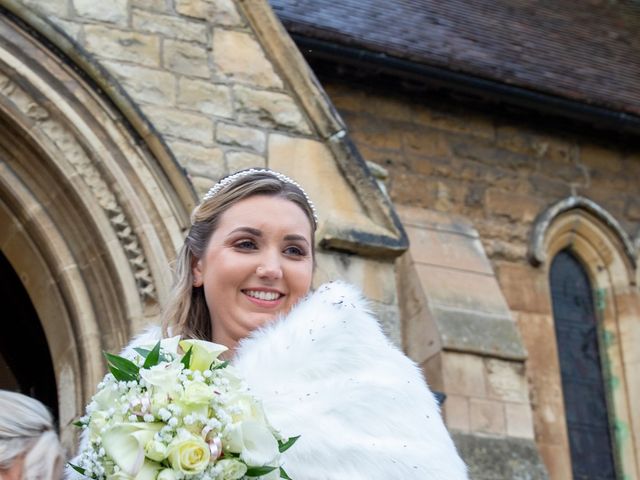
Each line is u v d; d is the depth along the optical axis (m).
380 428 3.30
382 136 11.61
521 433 10.05
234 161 7.77
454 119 12.02
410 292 10.77
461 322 10.44
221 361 3.28
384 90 11.70
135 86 7.69
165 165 7.41
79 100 7.43
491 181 12.00
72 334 7.31
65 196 7.33
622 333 12.34
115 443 2.98
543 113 12.30
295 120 8.09
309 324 3.44
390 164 11.56
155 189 7.34
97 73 7.48
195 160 7.66
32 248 7.46
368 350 3.44
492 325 10.52
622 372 12.24
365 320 3.52
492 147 12.12
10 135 7.34
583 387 12.12
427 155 11.77
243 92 8.00
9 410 3.58
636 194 12.78
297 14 11.23
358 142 11.48
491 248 11.77
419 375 3.53
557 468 11.34
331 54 11.05
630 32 14.48
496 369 10.27
